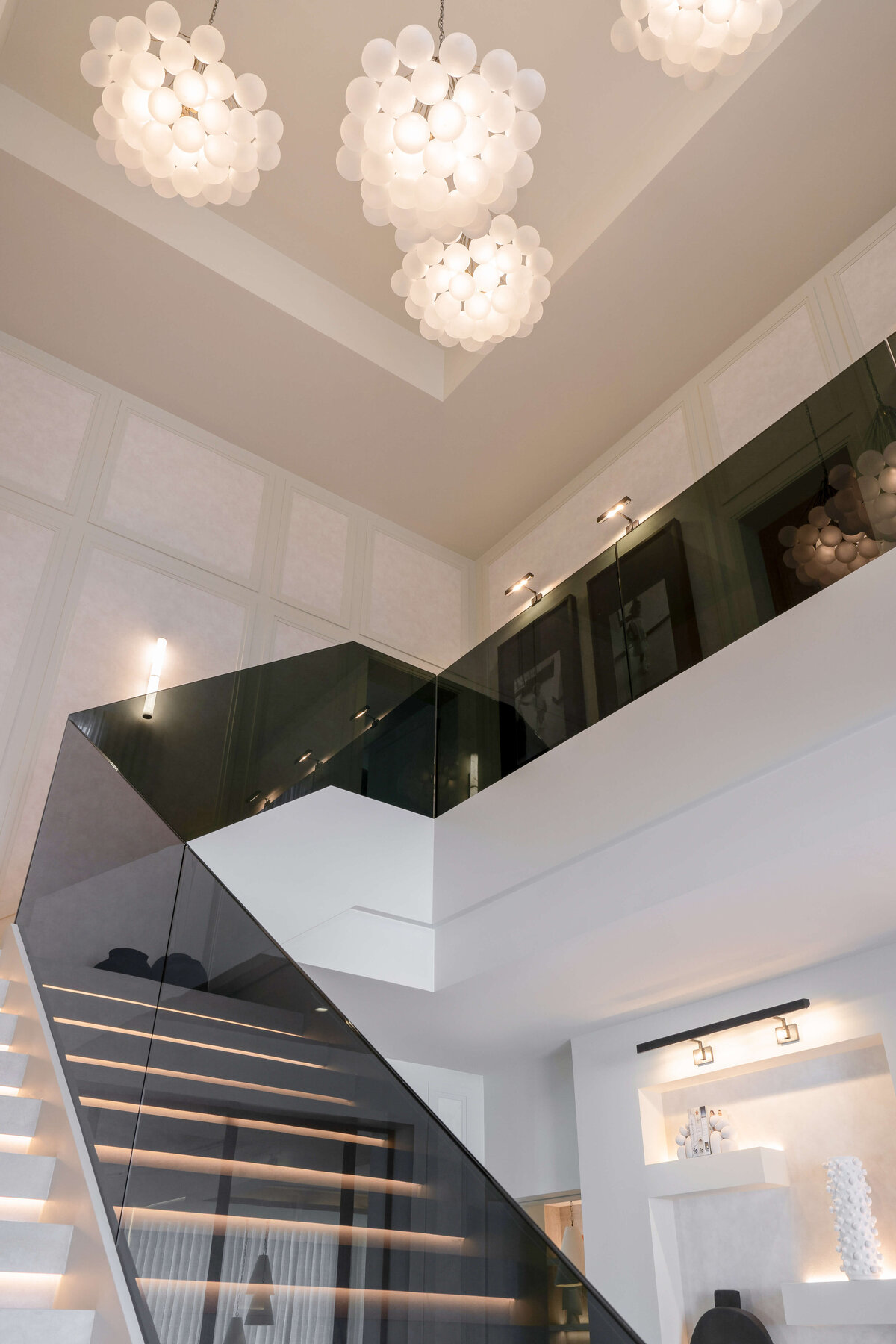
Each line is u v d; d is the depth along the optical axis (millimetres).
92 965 2898
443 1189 1709
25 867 4676
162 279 5496
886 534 3281
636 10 2889
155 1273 1978
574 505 6785
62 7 4785
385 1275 1707
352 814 4559
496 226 3303
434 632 7172
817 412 3693
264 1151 2016
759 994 4223
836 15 4363
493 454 6703
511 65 2744
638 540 4355
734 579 3781
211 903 2492
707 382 5977
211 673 5801
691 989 4348
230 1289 1872
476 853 4512
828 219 5199
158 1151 2186
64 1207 2346
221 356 5957
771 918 3596
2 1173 2408
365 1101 1916
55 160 5086
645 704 3963
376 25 4836
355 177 3131
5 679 5016
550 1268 1484
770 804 3279
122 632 5527
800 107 4695
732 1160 3979
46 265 5410
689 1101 4477
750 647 3600
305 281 5945
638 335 5816
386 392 6195
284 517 6688
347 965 4188
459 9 4777
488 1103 5625
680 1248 4258
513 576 7223
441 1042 5121
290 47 4922
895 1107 3701
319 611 6551
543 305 5586
